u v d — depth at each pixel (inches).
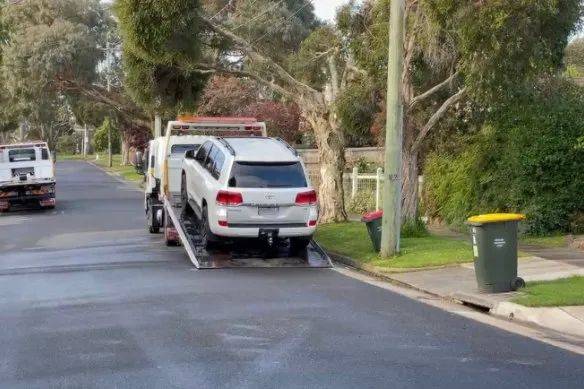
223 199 685.3
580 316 469.4
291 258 745.6
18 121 3403.1
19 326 458.9
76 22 2365.9
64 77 2303.2
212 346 403.9
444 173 1037.8
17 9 2340.1
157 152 997.2
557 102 837.8
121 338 423.2
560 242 808.3
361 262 722.2
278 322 465.7
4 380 342.3
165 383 335.9
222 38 992.2
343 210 1031.6
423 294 583.5
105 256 801.6
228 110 2069.4
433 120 835.4
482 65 700.0
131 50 960.3
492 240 541.3
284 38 2079.2
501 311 503.5
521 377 349.7
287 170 706.2
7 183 1444.4
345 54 1066.1
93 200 1733.5
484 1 673.6
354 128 1069.1
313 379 342.0
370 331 443.8
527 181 868.6
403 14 704.4
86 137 5639.8
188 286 600.4
